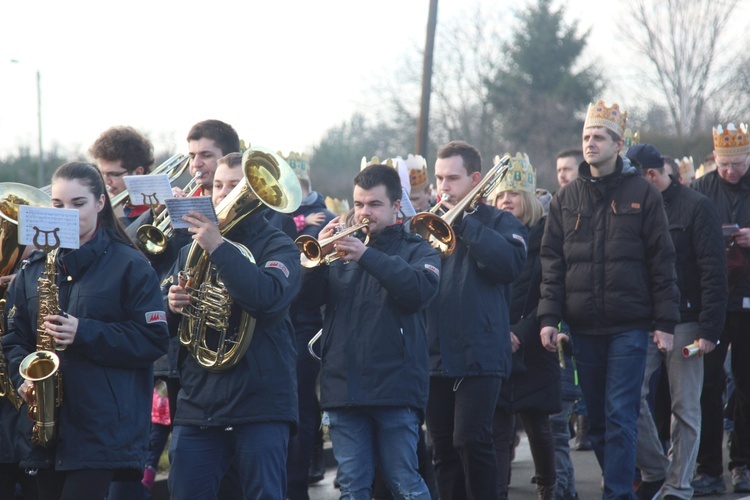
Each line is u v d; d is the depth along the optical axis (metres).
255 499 7.74
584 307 10.23
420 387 8.50
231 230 7.88
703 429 12.09
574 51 74.12
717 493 12.08
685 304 11.20
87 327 7.07
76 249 7.30
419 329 8.60
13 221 7.90
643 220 10.15
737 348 12.31
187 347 7.79
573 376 11.75
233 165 8.30
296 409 7.93
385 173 8.84
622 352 10.08
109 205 7.63
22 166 53.47
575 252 10.36
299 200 7.72
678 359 11.20
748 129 12.70
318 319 11.05
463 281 9.65
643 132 50.25
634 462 9.97
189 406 7.81
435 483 10.68
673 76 66.75
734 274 12.15
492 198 12.58
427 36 33.69
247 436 7.68
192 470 7.78
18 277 7.64
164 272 9.34
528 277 11.23
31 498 7.96
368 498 8.45
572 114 71.56
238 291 7.36
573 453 15.54
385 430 8.41
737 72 65.94
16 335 7.55
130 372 7.37
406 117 69.88
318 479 12.97
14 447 7.63
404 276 8.26
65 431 7.12
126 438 7.23
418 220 9.39
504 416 10.68
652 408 11.95
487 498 9.47
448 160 10.18
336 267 8.79
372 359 8.39
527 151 71.06
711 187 13.02
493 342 9.62
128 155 10.22
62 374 7.14
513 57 74.31
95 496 7.10
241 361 7.69
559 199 10.62
